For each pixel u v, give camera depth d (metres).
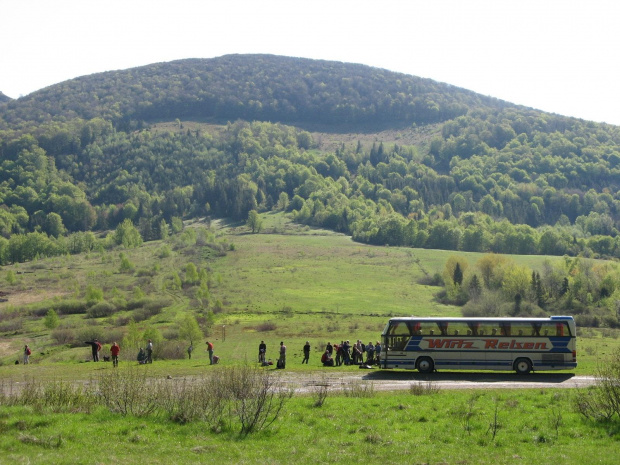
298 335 101.62
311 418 28.08
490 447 23.73
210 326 112.06
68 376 45.38
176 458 20.75
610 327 116.12
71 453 20.62
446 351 47.09
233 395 27.69
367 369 50.47
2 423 23.50
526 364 46.22
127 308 132.12
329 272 176.00
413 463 21.31
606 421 27.41
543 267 156.88
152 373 46.09
